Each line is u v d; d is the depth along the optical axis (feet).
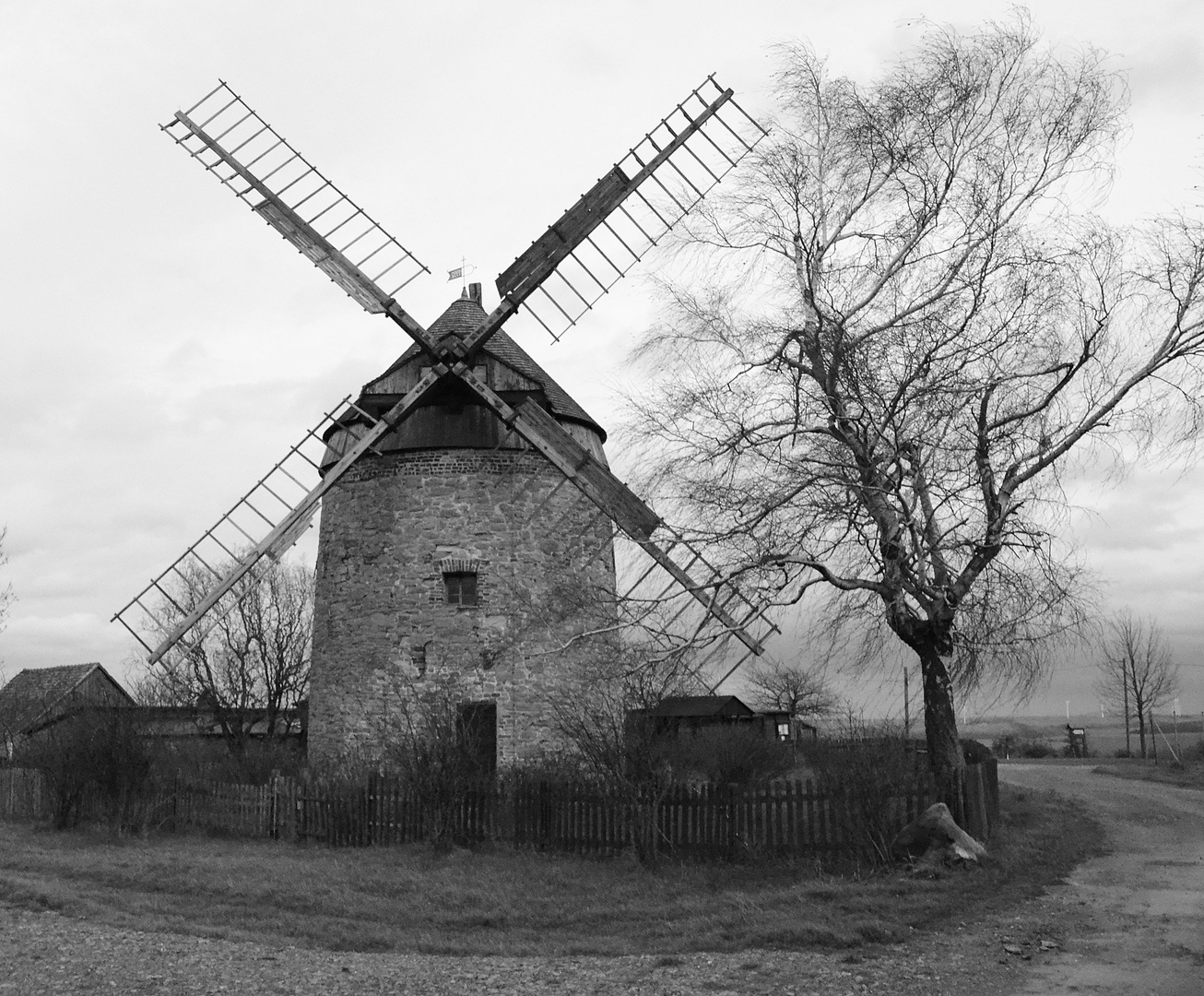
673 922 41.14
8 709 135.44
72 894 47.83
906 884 44.19
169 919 43.62
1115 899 43.45
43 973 34.55
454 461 80.84
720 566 50.03
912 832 47.93
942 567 49.14
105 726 73.36
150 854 61.52
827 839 50.34
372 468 82.79
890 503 51.52
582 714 64.75
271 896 47.67
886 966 33.65
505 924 42.47
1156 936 37.14
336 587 83.25
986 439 49.11
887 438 47.91
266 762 85.46
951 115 50.83
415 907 45.47
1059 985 31.42
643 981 32.89
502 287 79.25
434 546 79.71
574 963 35.73
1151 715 194.08
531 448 81.25
